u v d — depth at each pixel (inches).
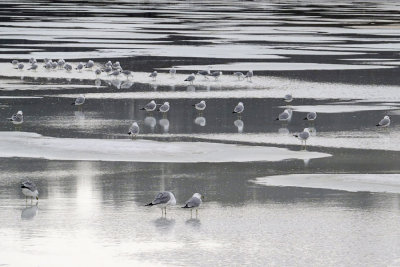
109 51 3348.9
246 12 6161.4
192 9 6486.2
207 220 1098.7
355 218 1106.7
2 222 1078.4
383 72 2755.9
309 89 2405.3
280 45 3688.5
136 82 2551.7
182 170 1409.9
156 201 1072.2
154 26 4707.2
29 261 932.6
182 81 2571.4
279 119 1877.5
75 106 2108.8
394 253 962.7
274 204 1181.7
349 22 5191.9
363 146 1635.1
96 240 1007.6
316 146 1632.6
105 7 6628.9
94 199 1203.9
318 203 1185.4
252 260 939.3
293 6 7096.5
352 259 943.0
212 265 922.7
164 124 1871.3
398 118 1950.1
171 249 976.9
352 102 2181.3
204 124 1873.8
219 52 3361.2
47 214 1119.6
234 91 2375.7
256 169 1421.0
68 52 3314.5
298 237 1023.6
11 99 2206.0
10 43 3661.4
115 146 1590.8
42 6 6688.0
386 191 1258.6
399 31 4534.9
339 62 3031.5
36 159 1486.2
